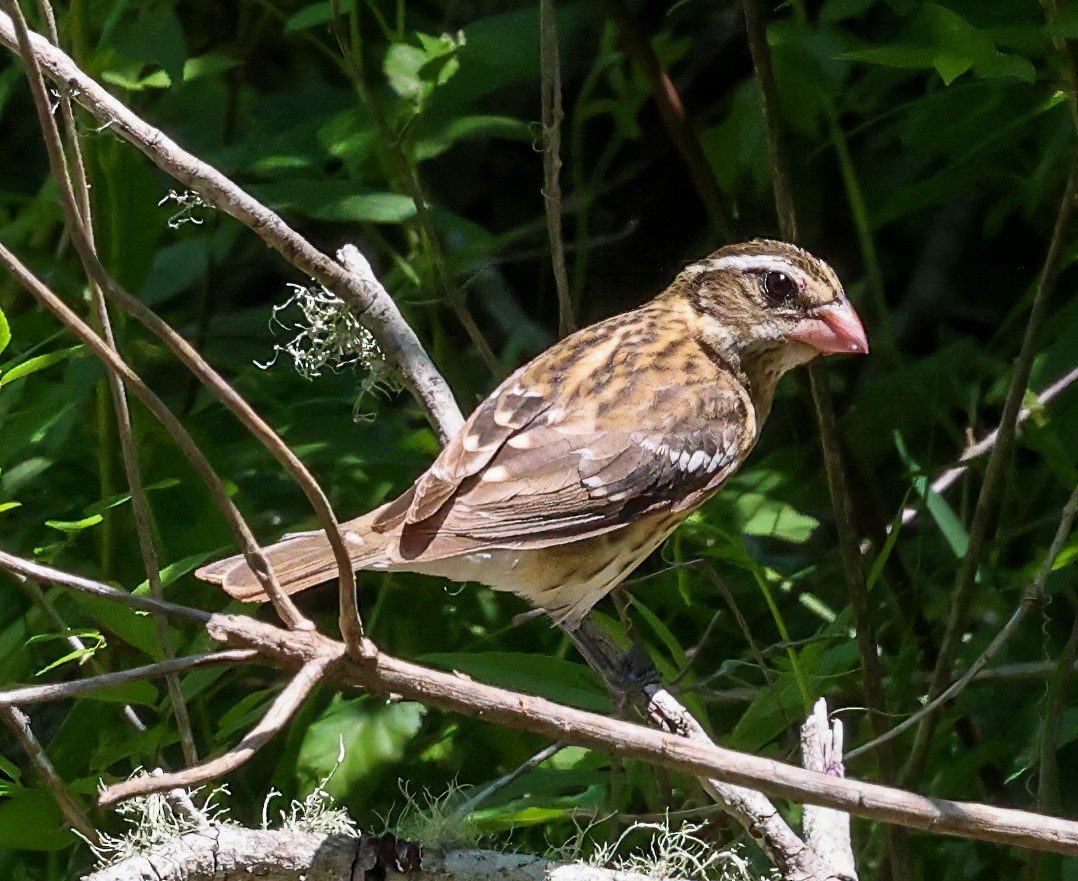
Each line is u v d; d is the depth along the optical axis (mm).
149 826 5633
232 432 9055
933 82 8953
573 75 11078
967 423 10570
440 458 7125
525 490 7094
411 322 9594
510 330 10727
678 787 8102
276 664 4566
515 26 8664
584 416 7383
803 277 7941
